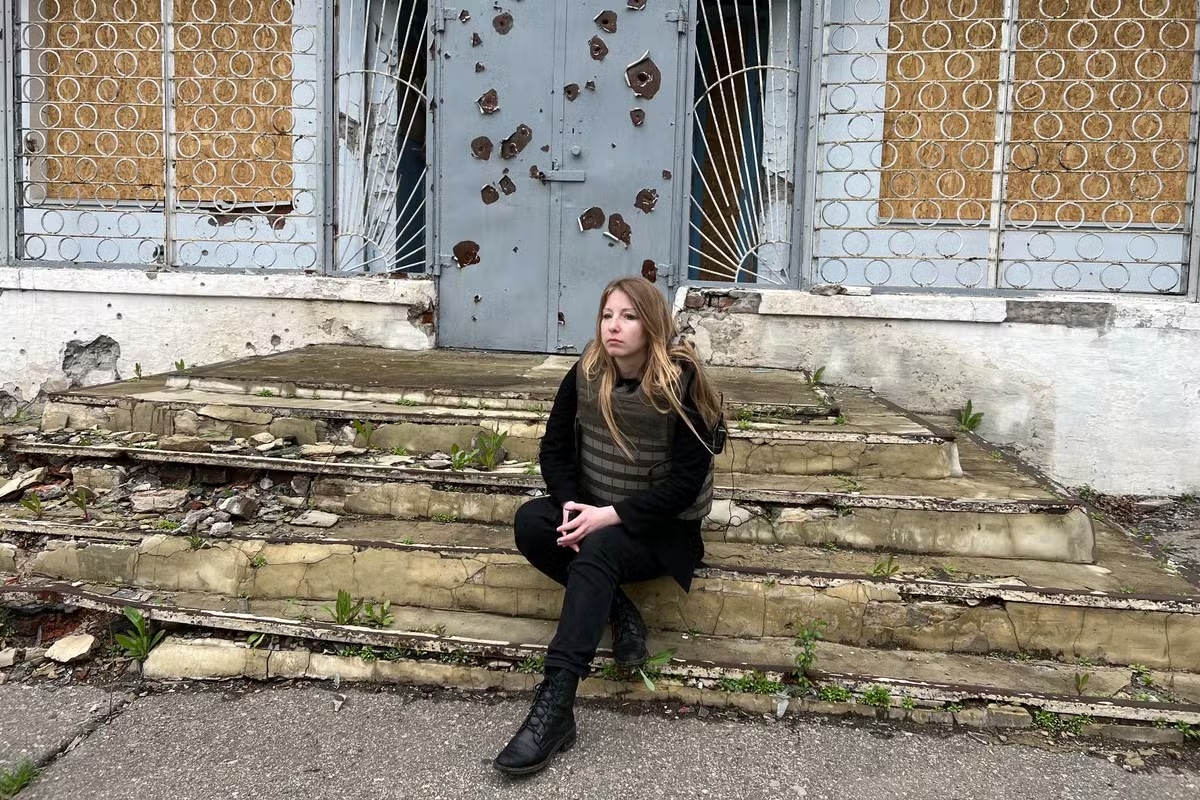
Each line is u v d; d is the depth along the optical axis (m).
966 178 4.82
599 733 2.25
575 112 4.94
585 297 5.04
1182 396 4.51
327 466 3.08
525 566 2.66
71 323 5.17
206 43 5.19
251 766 2.10
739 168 4.90
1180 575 2.68
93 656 2.58
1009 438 4.68
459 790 2.02
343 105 5.12
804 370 4.61
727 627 2.59
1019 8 4.67
